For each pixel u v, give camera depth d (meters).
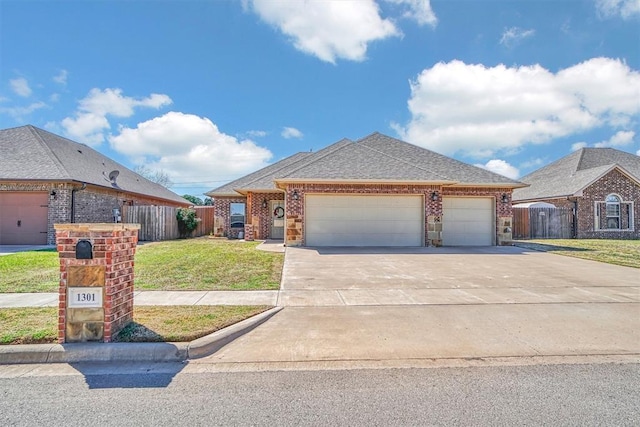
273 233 19.98
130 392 3.32
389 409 3.02
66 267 4.29
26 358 4.01
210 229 23.41
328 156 16.75
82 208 17.16
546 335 4.89
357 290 7.27
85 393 3.29
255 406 3.06
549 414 2.95
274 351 4.35
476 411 2.99
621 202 21.97
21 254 12.24
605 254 13.08
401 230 15.33
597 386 3.47
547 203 23.20
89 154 22.30
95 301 4.28
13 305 5.91
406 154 18.61
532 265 10.48
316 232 15.16
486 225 16.70
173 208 20.47
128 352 4.11
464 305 6.23
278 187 16.08
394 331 5.00
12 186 15.89
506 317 5.61
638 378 3.66
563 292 7.18
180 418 2.86
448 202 16.58
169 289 7.24
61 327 4.25
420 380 3.59
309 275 8.76
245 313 5.52
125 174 24.12
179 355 4.15
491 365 3.98
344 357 4.18
